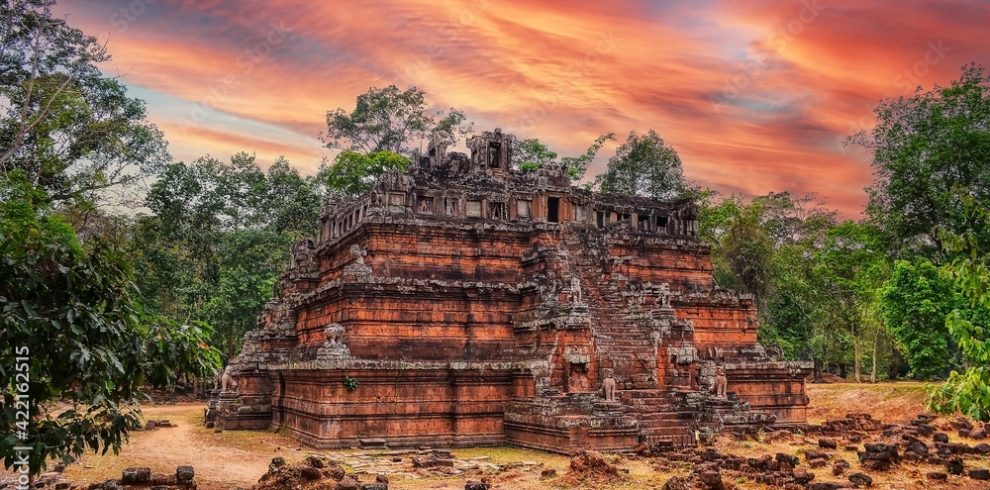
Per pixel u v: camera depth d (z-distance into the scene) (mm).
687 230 45438
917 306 47281
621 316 38000
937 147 51438
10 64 48188
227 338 72062
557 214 41750
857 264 65562
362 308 34469
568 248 40469
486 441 33625
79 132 50406
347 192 70625
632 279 42469
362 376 32531
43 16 47938
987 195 51156
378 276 35688
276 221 77562
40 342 13953
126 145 54344
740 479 23188
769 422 35031
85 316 14648
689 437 31516
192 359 17172
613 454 28875
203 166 74688
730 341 43188
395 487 22625
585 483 22938
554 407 30797
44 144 45281
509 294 36969
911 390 48031
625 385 34906
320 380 32844
